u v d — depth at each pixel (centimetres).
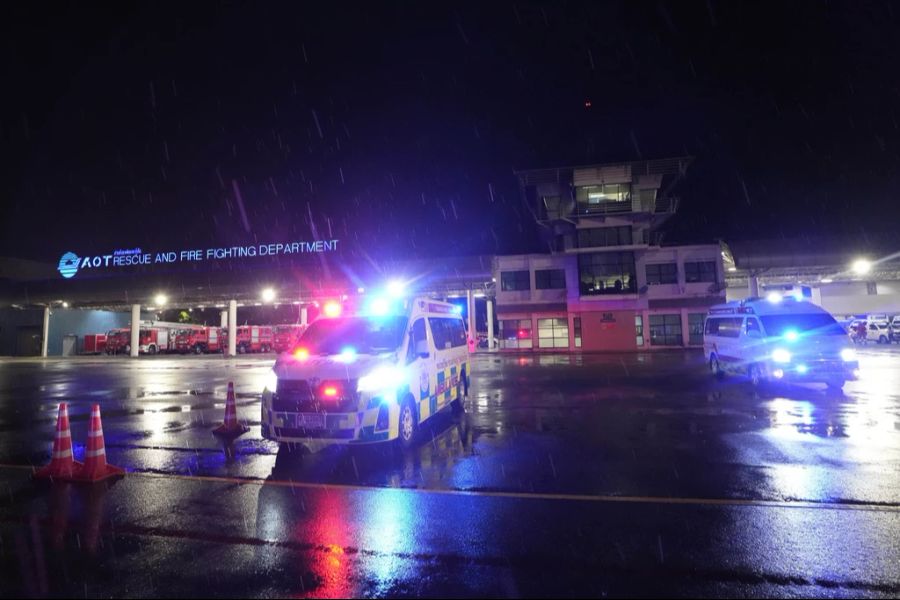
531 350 3869
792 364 1212
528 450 736
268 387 705
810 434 801
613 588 343
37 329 4938
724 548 402
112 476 631
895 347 3186
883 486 548
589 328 3778
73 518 488
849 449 706
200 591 346
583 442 780
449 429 902
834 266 3512
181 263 4553
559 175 3866
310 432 666
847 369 1194
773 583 347
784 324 1298
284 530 452
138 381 1994
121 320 5666
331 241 4297
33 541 433
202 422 1029
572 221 3794
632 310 3731
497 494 541
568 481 584
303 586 352
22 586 354
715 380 1585
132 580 362
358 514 488
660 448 732
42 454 769
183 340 5134
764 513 475
